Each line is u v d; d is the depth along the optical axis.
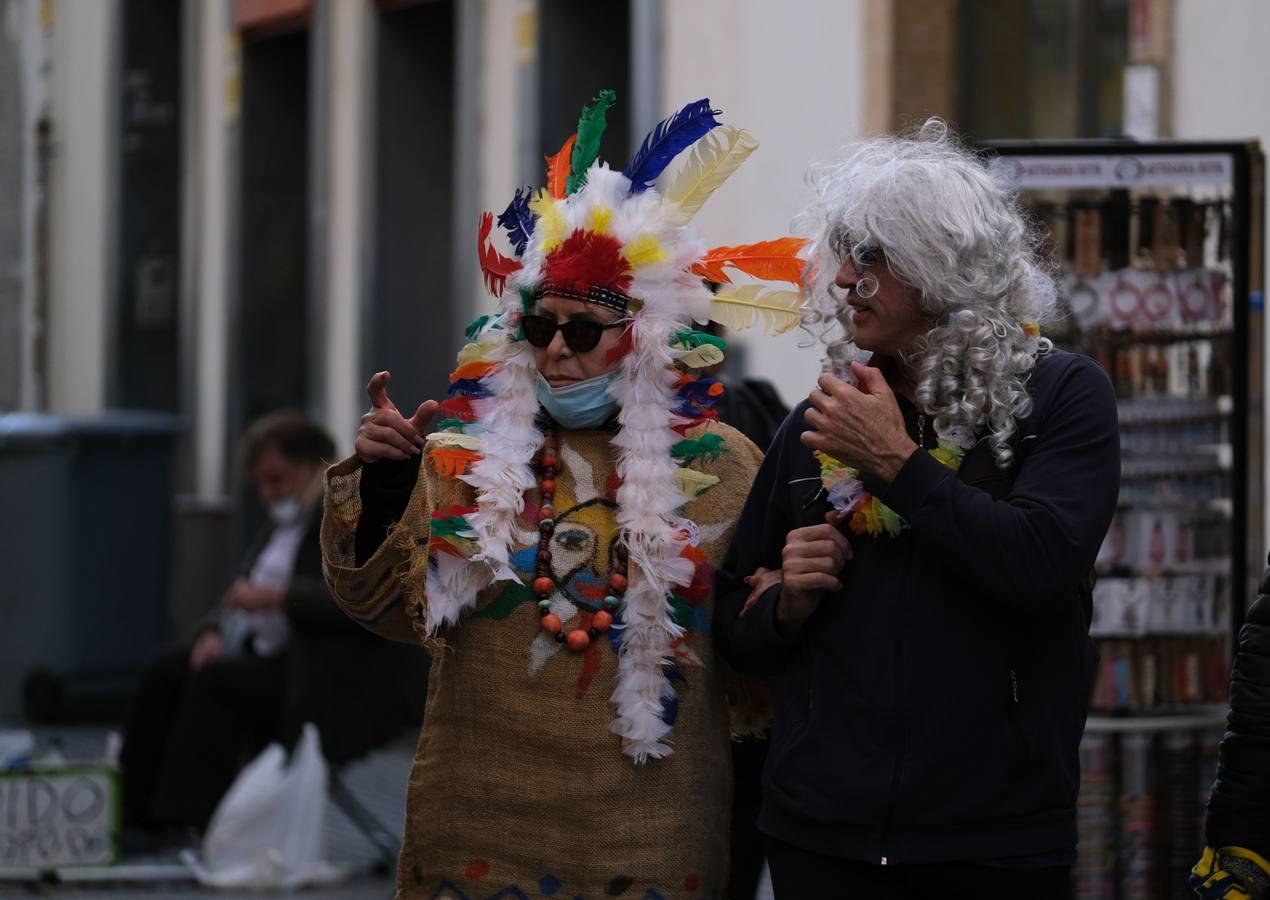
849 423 9.19
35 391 48.94
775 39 24.78
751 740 12.16
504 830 10.10
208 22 41.62
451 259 34.97
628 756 9.99
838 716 9.40
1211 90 19.72
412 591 10.09
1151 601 15.48
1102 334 15.49
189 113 42.44
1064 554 8.98
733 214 25.47
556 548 10.14
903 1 23.12
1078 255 15.49
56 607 32.75
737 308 10.23
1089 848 15.37
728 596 10.18
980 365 9.23
